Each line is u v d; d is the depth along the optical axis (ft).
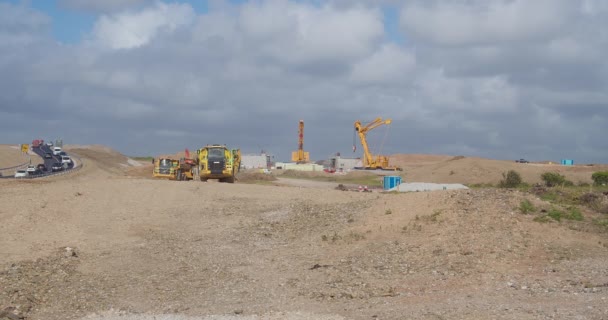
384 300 40.98
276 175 262.67
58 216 73.00
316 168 310.04
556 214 61.11
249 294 44.96
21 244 60.85
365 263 52.01
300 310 39.24
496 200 65.82
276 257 57.36
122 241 64.59
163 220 74.23
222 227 71.26
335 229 65.82
